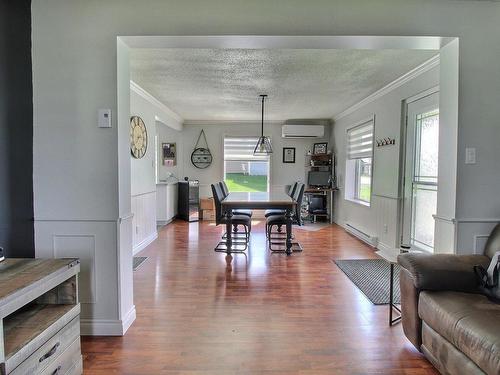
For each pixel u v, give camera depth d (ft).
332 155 23.90
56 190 7.68
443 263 6.74
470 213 8.04
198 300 9.69
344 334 7.75
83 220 7.68
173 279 11.50
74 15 7.55
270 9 7.66
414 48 8.54
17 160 7.73
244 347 7.18
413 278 6.73
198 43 8.09
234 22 7.64
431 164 12.21
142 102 16.29
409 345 7.28
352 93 16.15
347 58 11.16
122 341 7.45
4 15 7.47
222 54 10.81
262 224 22.77
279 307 9.22
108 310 7.74
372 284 11.03
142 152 16.24
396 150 14.29
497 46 7.90
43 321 5.49
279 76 13.35
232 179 25.76
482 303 5.82
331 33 7.70
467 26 7.84
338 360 6.72
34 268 5.88
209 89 15.48
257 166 25.73
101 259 7.70
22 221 7.80
